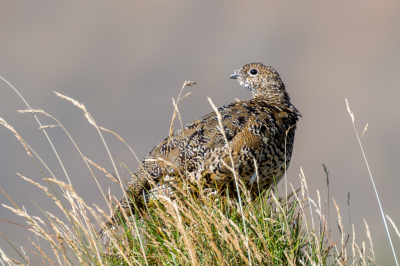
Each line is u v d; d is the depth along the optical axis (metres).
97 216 6.41
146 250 7.01
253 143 8.90
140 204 9.09
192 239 6.52
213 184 8.85
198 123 9.48
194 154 8.92
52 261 6.37
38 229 6.33
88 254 6.56
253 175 9.02
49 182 6.09
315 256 6.57
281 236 6.80
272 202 7.75
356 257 6.41
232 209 7.57
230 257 6.32
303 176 6.98
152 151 9.59
